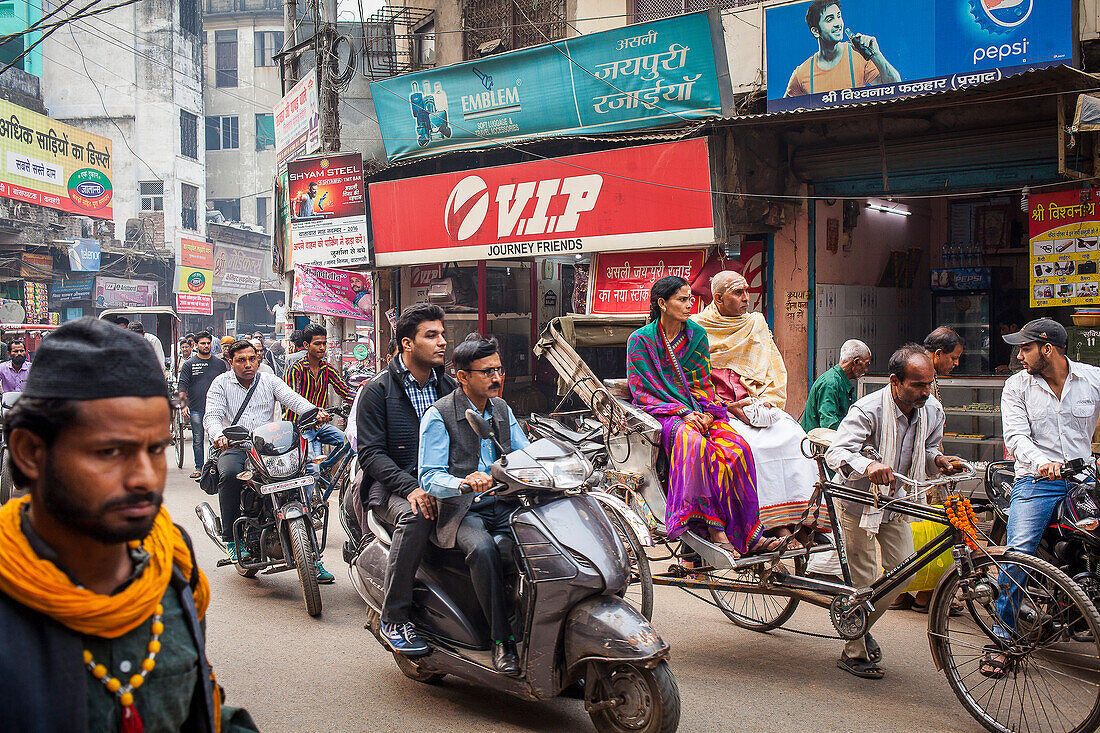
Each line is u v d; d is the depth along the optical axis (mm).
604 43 9320
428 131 11078
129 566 1417
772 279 9508
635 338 5020
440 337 4188
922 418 4379
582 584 3441
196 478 10344
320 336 7703
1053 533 4469
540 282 12477
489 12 12328
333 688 4250
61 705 1264
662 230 8992
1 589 1264
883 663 4551
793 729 3719
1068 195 7219
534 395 11875
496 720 3873
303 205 12281
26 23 32312
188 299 33531
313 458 5805
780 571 4441
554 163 9703
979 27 7715
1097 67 7773
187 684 1457
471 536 3707
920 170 8680
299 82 15031
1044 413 4480
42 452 1276
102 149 28594
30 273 25312
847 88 8445
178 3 37094
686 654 4730
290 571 6645
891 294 10664
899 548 4547
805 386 9391
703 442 4559
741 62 9570
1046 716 3676
